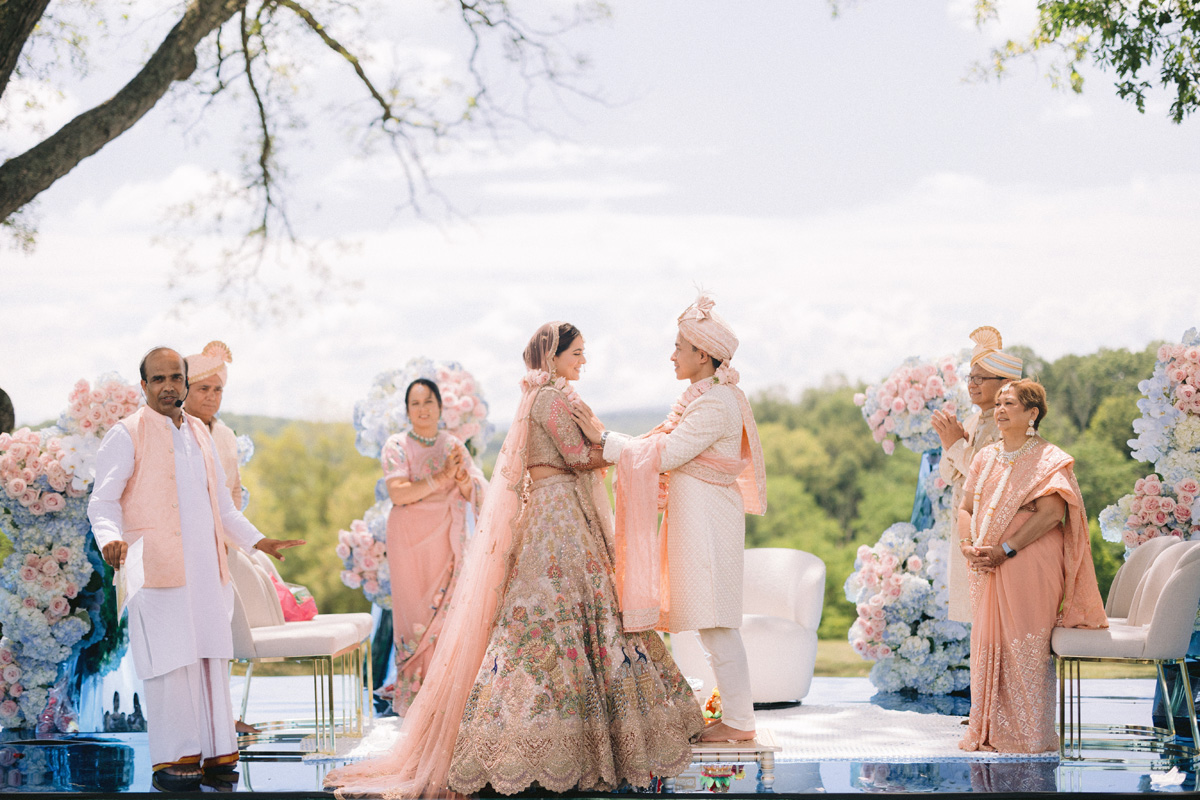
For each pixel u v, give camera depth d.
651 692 4.06
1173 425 5.40
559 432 4.20
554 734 3.82
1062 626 4.49
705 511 4.29
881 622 6.01
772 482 19.27
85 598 5.47
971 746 4.50
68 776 4.22
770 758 4.22
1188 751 4.45
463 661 4.08
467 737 3.88
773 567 5.91
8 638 5.36
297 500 18.19
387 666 6.31
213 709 4.28
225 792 3.89
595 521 4.29
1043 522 4.45
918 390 6.01
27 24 5.68
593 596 4.10
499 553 4.16
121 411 5.52
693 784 3.96
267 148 8.91
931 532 6.02
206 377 5.18
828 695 6.12
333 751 4.59
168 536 4.13
